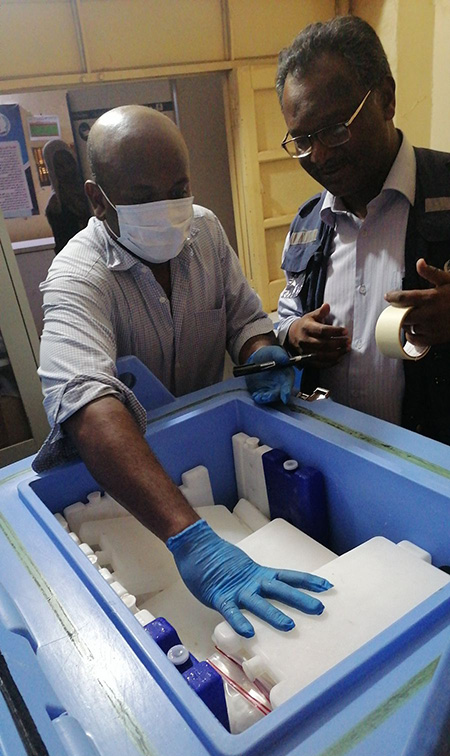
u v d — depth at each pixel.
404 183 1.12
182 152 1.02
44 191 3.37
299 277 1.36
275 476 0.90
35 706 0.44
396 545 0.70
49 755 0.39
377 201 1.15
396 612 0.58
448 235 1.09
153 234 1.03
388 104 1.12
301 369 1.28
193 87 3.69
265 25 3.01
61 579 0.63
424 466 0.74
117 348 1.13
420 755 0.33
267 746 0.42
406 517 0.75
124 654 0.52
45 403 0.88
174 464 0.98
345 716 0.44
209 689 0.50
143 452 0.77
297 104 1.06
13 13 2.44
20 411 2.50
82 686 0.49
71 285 1.02
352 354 1.24
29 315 2.36
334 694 0.45
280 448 0.95
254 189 3.20
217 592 0.64
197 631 0.74
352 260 1.23
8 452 2.47
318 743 0.42
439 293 0.92
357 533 0.85
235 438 1.01
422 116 2.99
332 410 0.93
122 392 0.87
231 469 1.05
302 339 1.19
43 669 0.51
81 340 0.93
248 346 1.20
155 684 0.48
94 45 2.63
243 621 0.59
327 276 1.31
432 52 2.88
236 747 0.41
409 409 1.15
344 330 1.17
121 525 0.90
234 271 1.26
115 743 0.44
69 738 0.42
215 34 2.92
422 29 2.84
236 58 2.98
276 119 3.16
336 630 0.57
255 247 3.30
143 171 0.98
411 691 0.45
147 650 0.51
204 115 3.80
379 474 0.76
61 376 0.88
